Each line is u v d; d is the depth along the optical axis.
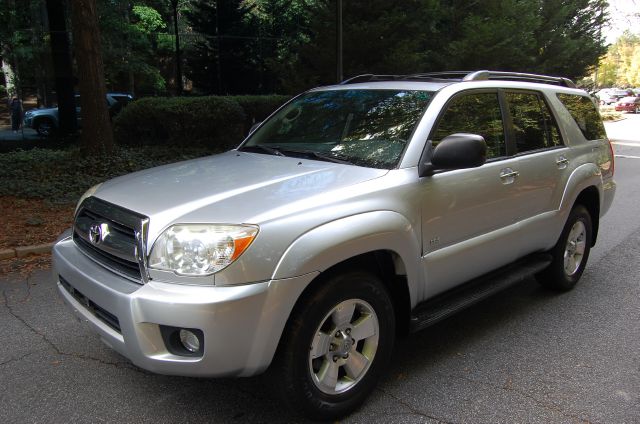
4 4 14.48
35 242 6.07
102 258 2.93
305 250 2.63
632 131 25.25
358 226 2.84
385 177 3.14
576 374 3.53
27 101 15.09
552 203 4.43
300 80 13.03
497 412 3.09
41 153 9.91
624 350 3.88
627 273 5.59
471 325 4.29
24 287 5.00
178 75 17.30
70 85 14.20
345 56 12.45
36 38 14.91
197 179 3.18
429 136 3.41
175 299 2.46
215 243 2.51
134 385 3.36
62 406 3.13
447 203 3.40
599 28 20.95
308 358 2.77
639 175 12.23
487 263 3.85
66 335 4.04
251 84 18.23
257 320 2.53
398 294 3.29
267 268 2.54
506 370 3.58
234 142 12.16
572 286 5.04
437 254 3.38
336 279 2.83
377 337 3.09
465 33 13.87
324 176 3.12
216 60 17.88
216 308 2.43
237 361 2.54
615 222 7.81
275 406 3.13
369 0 12.16
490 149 3.87
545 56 18.02
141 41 17.72
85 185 8.37
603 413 3.09
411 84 3.88
